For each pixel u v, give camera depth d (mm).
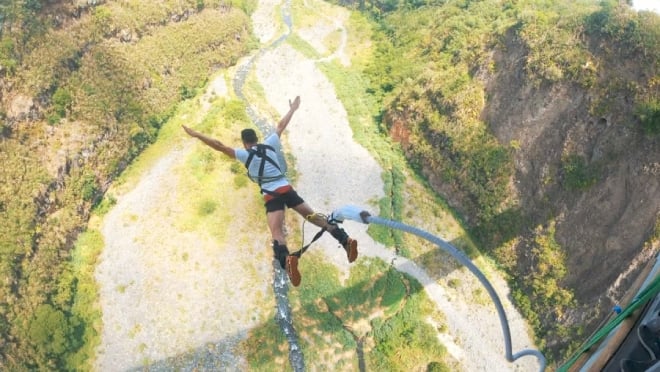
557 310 35125
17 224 34438
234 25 59438
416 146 45594
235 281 36812
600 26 37656
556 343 34469
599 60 36938
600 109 35938
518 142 40094
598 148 35812
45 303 33875
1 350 30656
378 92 53188
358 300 36469
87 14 45906
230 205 41094
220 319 34938
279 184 9328
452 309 36844
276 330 34625
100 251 38094
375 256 38938
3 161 36000
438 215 41938
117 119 43844
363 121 50562
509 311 36906
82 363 33125
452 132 43406
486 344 35125
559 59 38812
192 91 51875
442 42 52125
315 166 45469
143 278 36625
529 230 38031
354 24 66562
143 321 34688
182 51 52406
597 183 35500
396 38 60375
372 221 8641
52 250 35781
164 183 42594
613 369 7883
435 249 39594
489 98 43031
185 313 35062
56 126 39812
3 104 37688
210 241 38656
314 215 9273
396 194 43312
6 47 38969
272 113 50500
